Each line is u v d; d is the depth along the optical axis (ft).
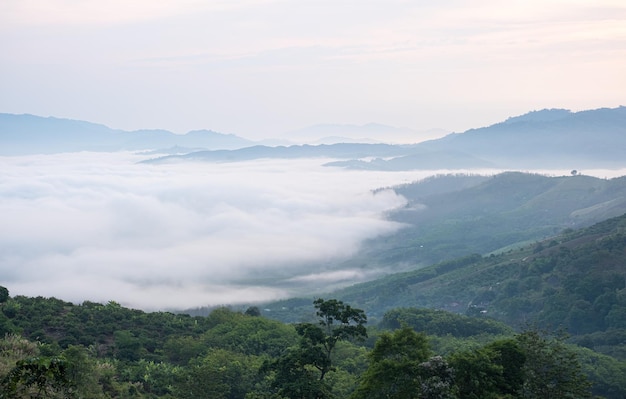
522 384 102.78
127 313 223.10
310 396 113.19
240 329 224.33
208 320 247.70
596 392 263.70
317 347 121.39
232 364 175.11
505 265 614.34
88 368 134.10
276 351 206.49
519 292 529.86
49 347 156.66
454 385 98.12
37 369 63.00
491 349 103.86
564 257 537.24
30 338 172.96
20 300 206.59
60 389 75.46
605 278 463.01
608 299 433.48
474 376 97.86
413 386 98.12
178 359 191.31
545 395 103.04
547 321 449.48
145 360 178.81
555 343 123.03
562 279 500.33
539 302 488.85
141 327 211.20
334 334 122.62
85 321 201.05
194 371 158.81
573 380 105.19
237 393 167.12
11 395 64.18
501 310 513.04
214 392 153.69
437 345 297.53
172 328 219.20
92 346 175.22
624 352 338.34
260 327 229.66
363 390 103.40
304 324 123.54
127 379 160.76
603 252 502.38
